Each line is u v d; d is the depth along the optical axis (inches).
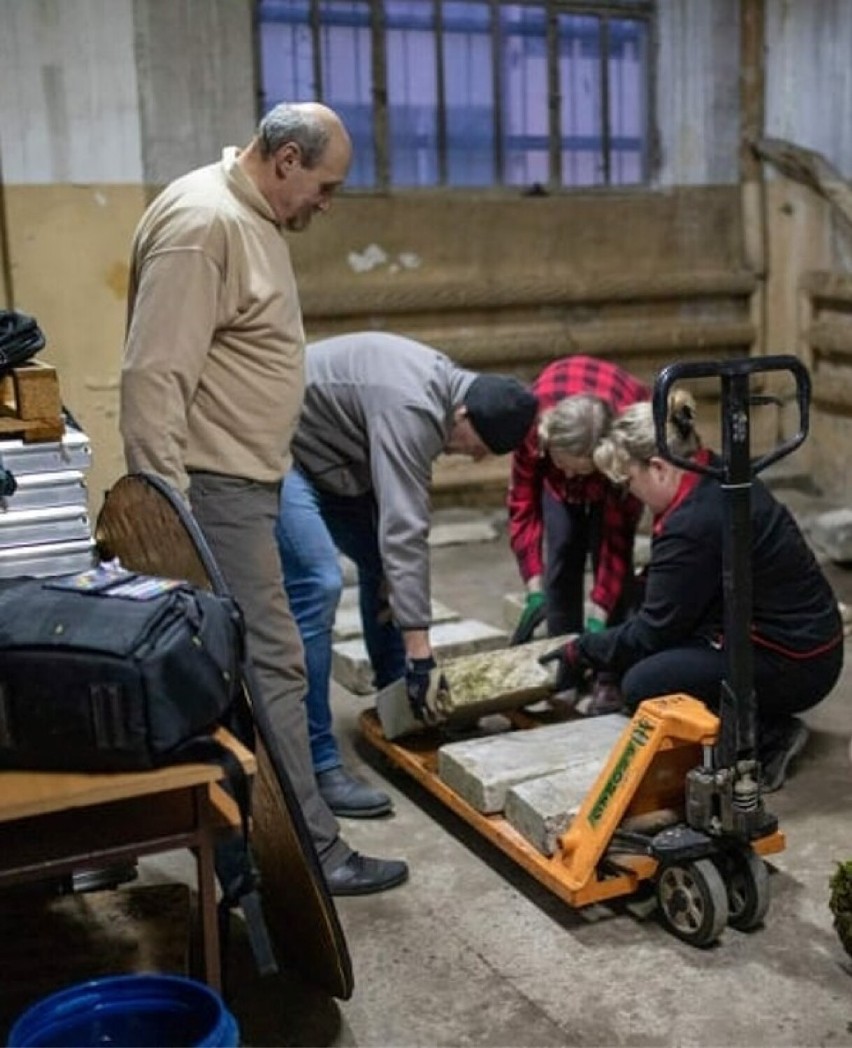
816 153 227.8
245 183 90.1
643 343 231.5
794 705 111.6
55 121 187.6
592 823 90.9
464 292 218.8
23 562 84.1
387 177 217.5
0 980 78.2
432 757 114.2
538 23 222.2
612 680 123.9
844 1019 81.2
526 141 226.2
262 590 93.0
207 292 87.4
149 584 70.1
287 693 94.0
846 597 177.2
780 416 242.2
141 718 64.1
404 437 102.7
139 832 69.4
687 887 89.4
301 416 110.3
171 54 195.2
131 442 87.5
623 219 231.3
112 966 79.5
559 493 128.3
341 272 215.0
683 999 83.8
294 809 75.3
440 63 217.8
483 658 116.5
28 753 65.3
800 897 95.7
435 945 91.2
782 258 239.5
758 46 233.3
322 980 83.9
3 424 83.0
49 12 184.2
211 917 70.8
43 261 190.5
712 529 101.4
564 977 86.8
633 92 231.9
